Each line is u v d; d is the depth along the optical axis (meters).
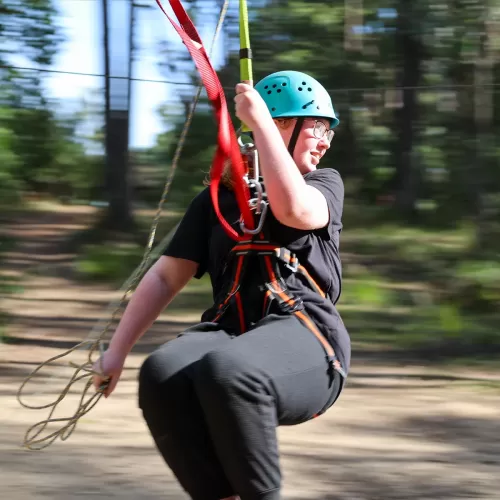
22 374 6.40
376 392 5.87
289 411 2.18
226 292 2.42
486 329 8.68
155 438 2.30
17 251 13.84
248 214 2.34
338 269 2.47
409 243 13.74
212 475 2.29
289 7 15.84
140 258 13.27
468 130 15.81
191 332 2.38
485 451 4.30
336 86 16.66
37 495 3.38
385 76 16.84
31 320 9.18
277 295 2.31
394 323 9.13
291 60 15.84
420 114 16.56
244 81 2.41
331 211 2.34
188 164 16.14
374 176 17.23
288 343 2.20
